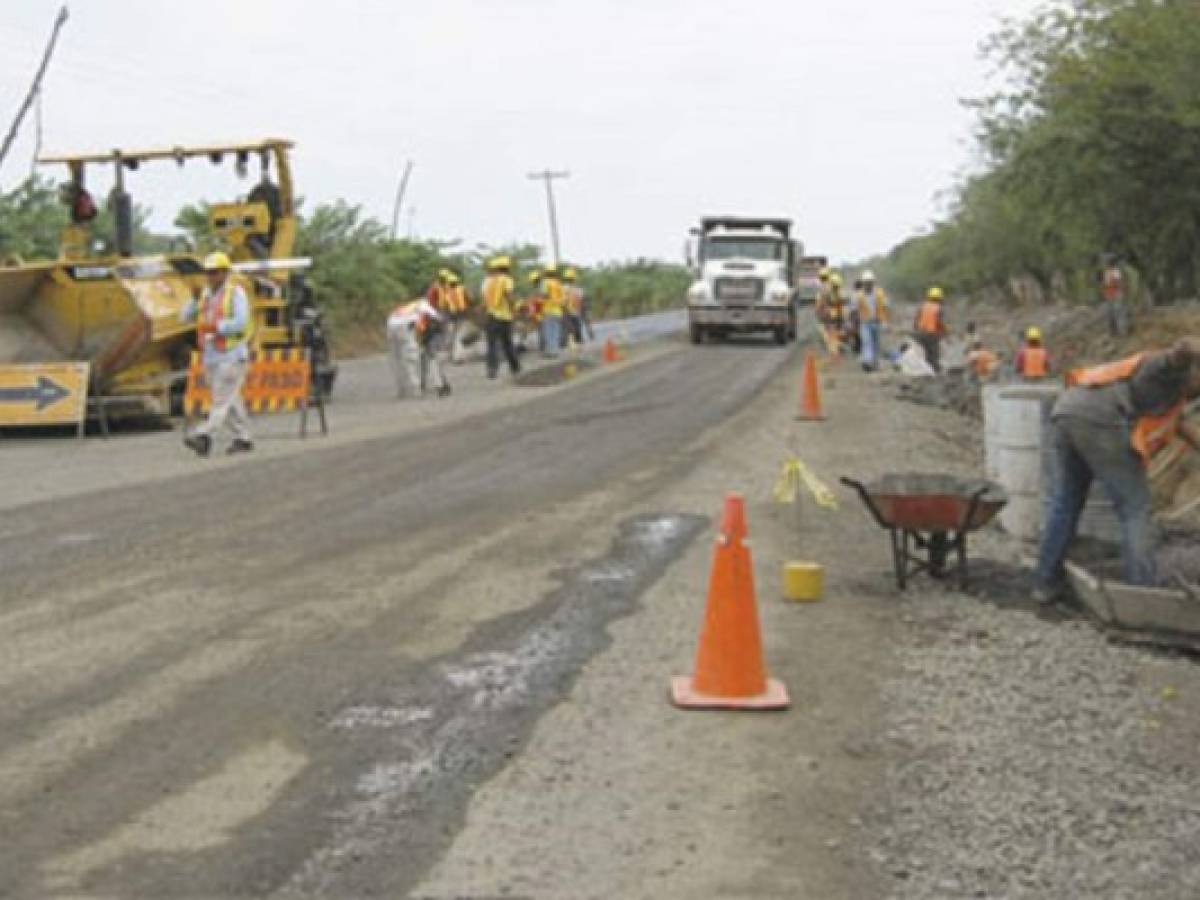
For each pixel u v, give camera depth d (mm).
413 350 24719
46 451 17562
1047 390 10688
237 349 16297
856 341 36750
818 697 6938
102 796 5621
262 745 6199
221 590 9070
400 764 5977
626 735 6348
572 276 37000
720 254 41125
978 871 5016
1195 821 5508
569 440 17062
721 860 5078
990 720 6637
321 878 4906
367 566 9773
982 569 9586
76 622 8273
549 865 5023
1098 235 34500
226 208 23234
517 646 7758
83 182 22234
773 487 13211
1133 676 7434
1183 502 12648
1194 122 27469
